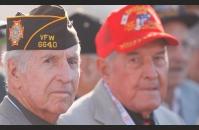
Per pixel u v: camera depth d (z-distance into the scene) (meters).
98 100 5.32
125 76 5.30
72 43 4.05
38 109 4.02
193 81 9.04
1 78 4.67
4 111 4.05
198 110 8.96
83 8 6.44
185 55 8.92
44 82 3.96
